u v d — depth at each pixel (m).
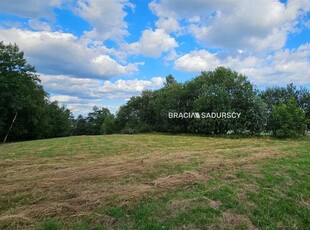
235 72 32.47
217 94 30.59
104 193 5.99
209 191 6.22
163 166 8.81
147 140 21.92
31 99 34.12
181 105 36.72
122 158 10.76
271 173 8.10
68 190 6.27
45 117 41.03
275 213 5.43
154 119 45.56
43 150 14.16
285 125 26.77
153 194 6.00
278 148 14.45
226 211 5.34
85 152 13.09
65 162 10.11
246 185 6.90
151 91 48.81
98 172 7.93
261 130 29.59
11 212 5.05
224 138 26.27
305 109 37.44
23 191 6.30
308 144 18.20
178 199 5.71
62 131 56.47
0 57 30.88
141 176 7.57
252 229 4.80
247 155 11.36
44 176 7.67
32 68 34.56
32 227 4.47
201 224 4.78
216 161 9.64
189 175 7.46
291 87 38.97
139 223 4.73
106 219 4.82
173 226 4.67
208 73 36.34
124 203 5.40
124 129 46.16
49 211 5.01
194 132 35.00
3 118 31.73
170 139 23.50
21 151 13.86
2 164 9.80
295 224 5.14
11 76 31.73
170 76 48.66
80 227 4.50
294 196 6.40
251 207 5.59
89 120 83.75
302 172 8.48
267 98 39.28
